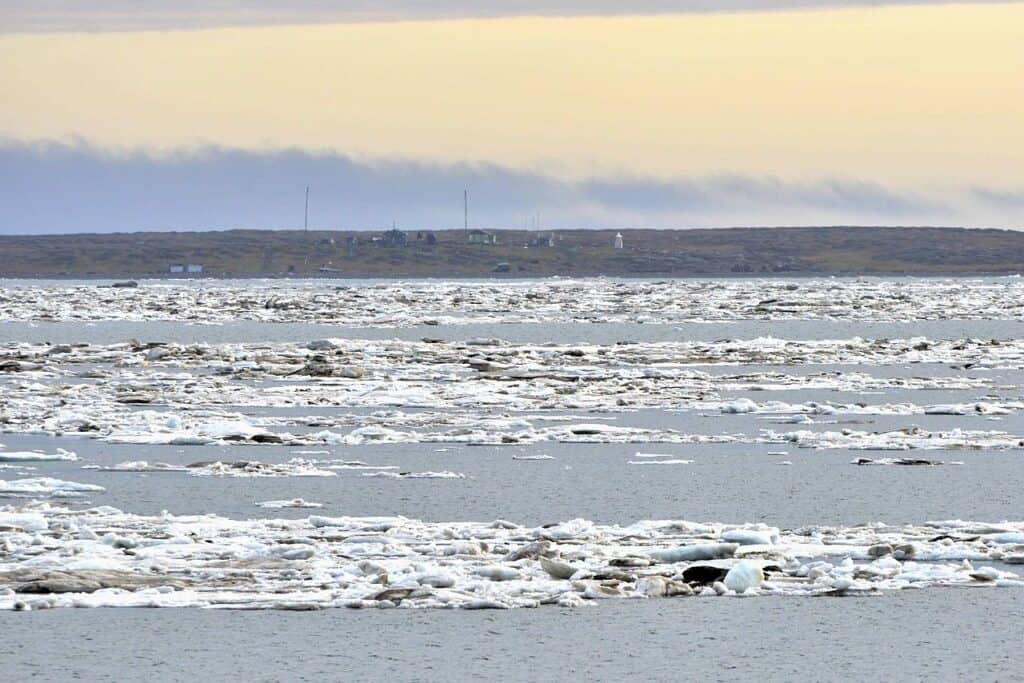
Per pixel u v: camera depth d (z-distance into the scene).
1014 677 57.78
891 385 187.88
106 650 60.62
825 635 63.28
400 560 74.94
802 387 185.38
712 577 72.56
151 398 168.00
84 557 75.00
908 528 85.75
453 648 61.25
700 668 58.88
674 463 116.62
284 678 57.41
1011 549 79.12
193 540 80.12
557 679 57.56
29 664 58.84
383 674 57.94
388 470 112.88
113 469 112.12
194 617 65.38
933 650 61.16
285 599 67.88
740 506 95.75
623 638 62.81
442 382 190.25
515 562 75.19
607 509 94.69
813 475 109.62
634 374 199.00
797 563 76.12
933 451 123.81
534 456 120.94
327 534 82.19
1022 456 120.25
